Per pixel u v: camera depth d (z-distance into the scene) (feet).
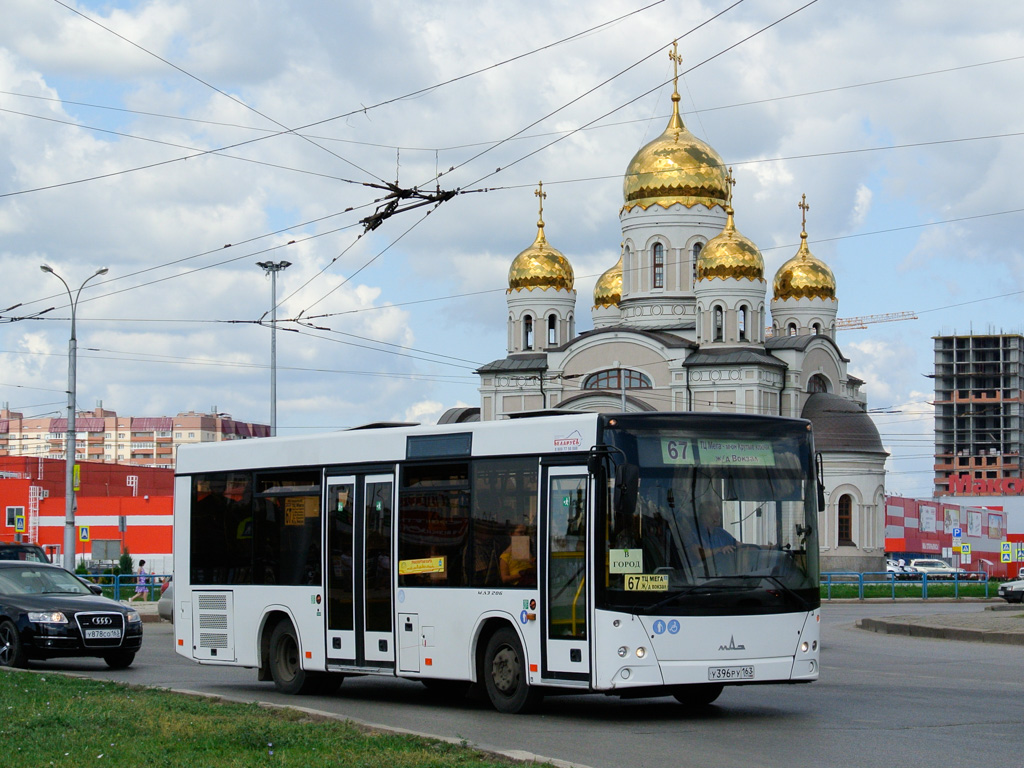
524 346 264.72
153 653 92.94
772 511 53.42
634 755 42.80
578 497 52.80
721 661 51.29
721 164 252.83
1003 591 164.86
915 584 181.37
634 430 52.24
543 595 53.52
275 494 67.26
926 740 45.55
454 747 40.68
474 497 57.21
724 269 238.48
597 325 280.10
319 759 38.32
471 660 56.59
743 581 52.03
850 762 41.11
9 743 41.68
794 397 241.35
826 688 63.62
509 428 56.24
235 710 50.08
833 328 270.26
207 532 71.00
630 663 50.62
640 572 51.03
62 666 82.48
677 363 236.63
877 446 241.96
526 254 265.13
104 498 252.83
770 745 44.88
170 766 37.47
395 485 60.80
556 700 60.39
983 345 646.74
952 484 579.07
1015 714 52.49
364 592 61.82
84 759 38.63
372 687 69.21
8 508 254.06
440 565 58.29
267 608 66.80
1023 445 638.12
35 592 81.82
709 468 52.75
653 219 249.14
